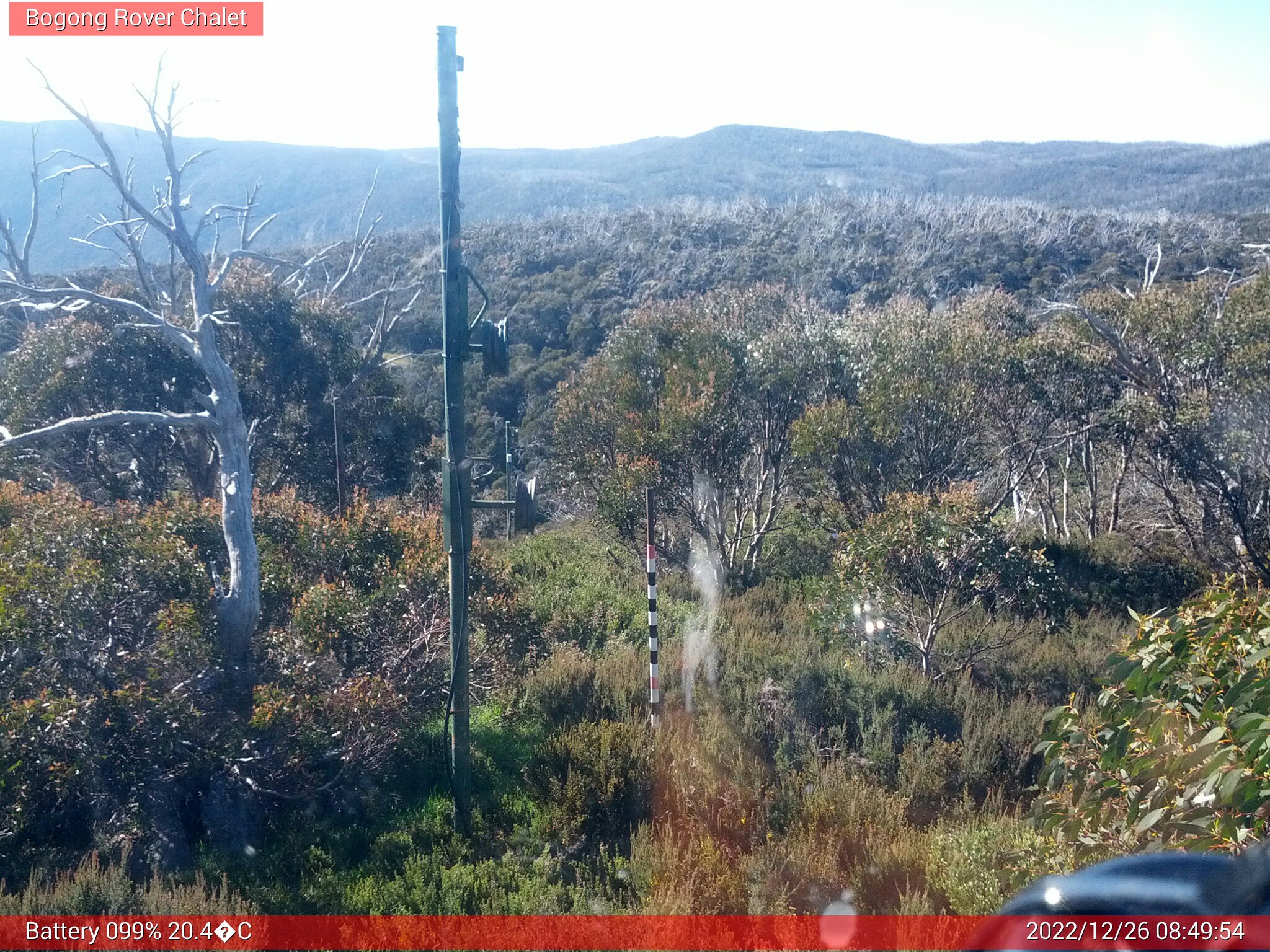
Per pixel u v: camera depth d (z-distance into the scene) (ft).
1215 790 11.96
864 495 43.34
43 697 18.28
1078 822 13.98
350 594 24.50
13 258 40.70
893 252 116.47
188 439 48.44
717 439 42.22
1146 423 43.42
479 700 26.05
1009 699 26.25
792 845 17.17
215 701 21.25
